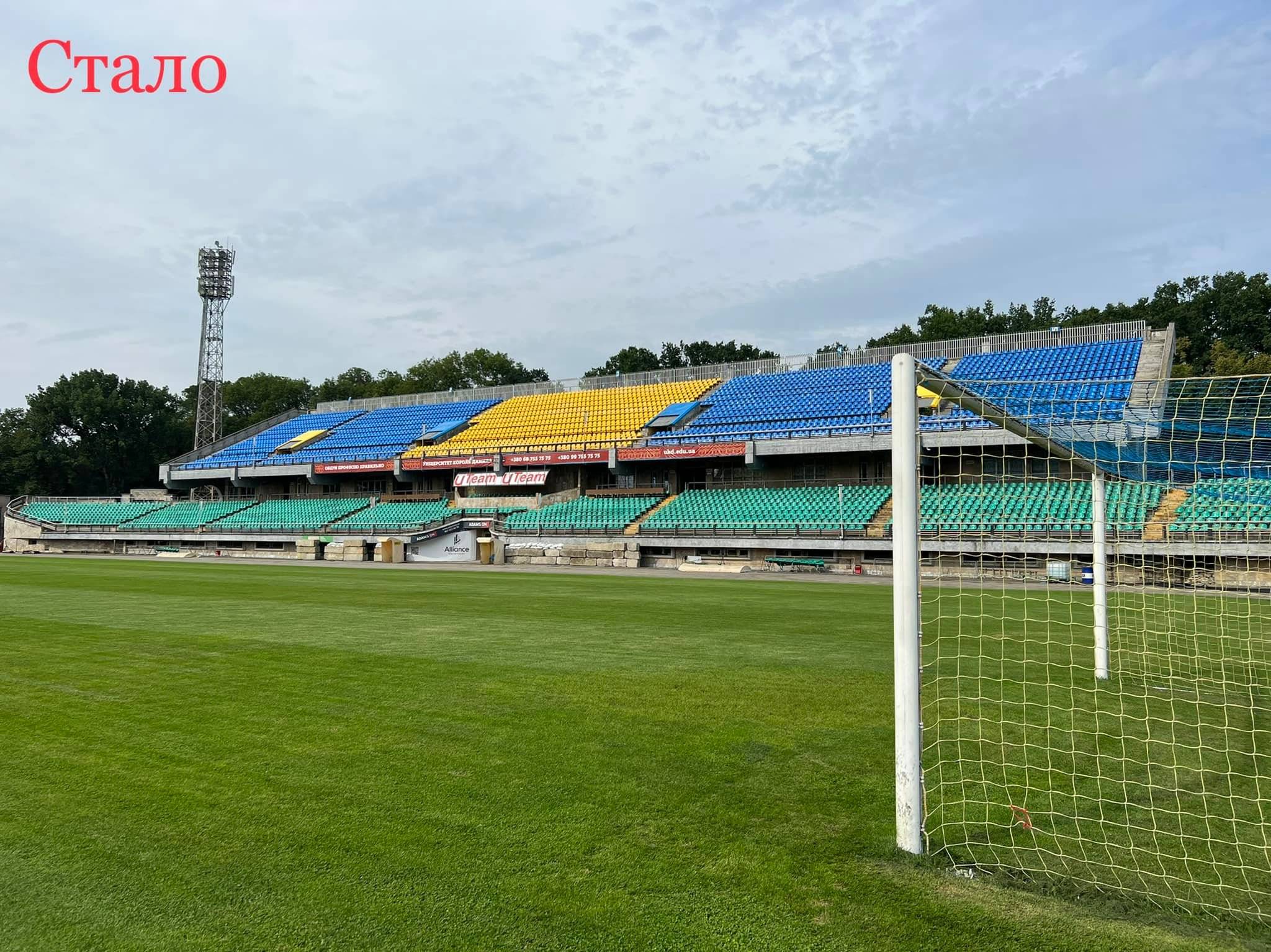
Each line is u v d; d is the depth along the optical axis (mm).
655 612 16828
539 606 17922
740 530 36156
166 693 8844
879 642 12570
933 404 37938
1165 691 9234
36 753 6672
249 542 48969
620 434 46812
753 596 20844
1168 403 8141
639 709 8109
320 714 7891
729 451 39938
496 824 5180
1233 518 18906
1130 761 6645
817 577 30562
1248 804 5695
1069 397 28922
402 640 12648
